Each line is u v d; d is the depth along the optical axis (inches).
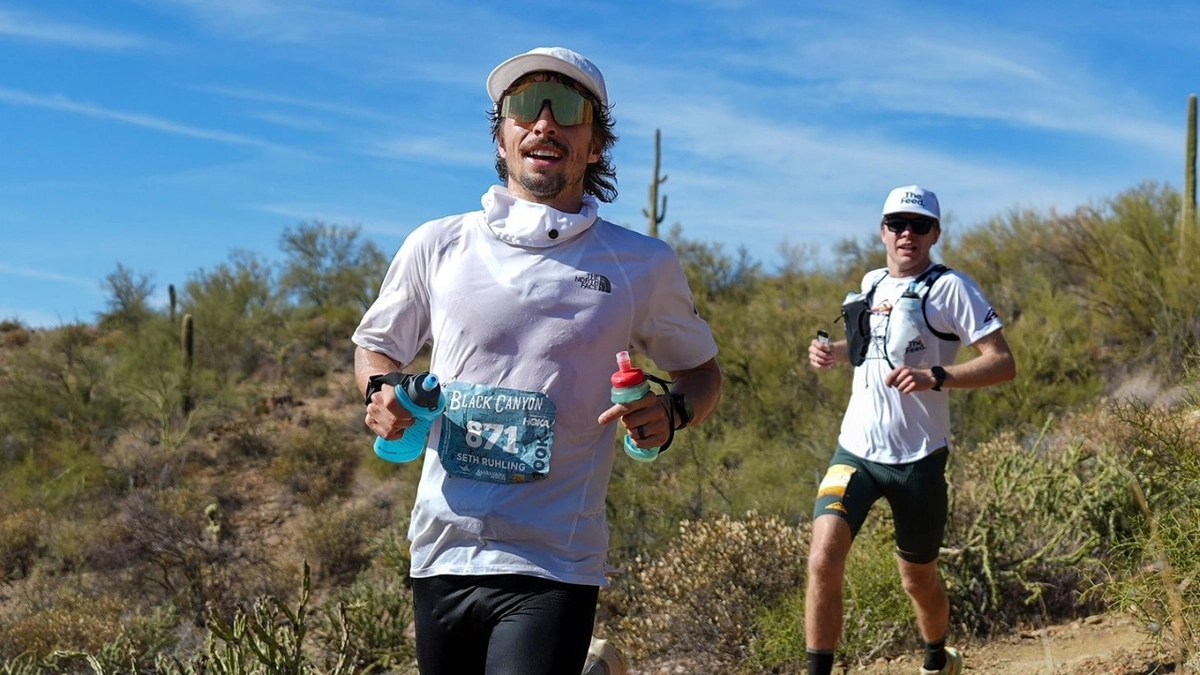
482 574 120.6
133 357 997.8
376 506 639.8
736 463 462.3
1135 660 198.4
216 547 554.3
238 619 215.5
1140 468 213.9
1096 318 498.6
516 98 125.7
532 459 120.4
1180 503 194.9
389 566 440.5
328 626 365.1
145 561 545.6
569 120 125.2
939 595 207.6
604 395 123.6
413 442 122.6
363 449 766.5
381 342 131.8
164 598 509.0
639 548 393.4
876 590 258.4
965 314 198.2
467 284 123.4
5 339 1338.6
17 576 599.5
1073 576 261.6
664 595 294.5
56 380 981.8
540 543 120.7
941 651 210.7
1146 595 179.0
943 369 192.9
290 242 1334.9
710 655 279.1
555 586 120.4
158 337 1049.5
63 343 1127.6
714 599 285.4
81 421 885.2
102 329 1280.8
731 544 289.6
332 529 551.5
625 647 292.2
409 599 391.5
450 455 122.3
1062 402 440.5
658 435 121.6
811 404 512.1
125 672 324.5
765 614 273.3
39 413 868.0
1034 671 219.9
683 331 130.6
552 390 121.2
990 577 257.0
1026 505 275.7
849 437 203.2
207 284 1219.2
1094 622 244.1
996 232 648.4
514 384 121.4
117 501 704.4
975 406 439.5
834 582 191.8
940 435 199.9
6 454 828.6
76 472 750.5
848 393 496.1
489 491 120.9
